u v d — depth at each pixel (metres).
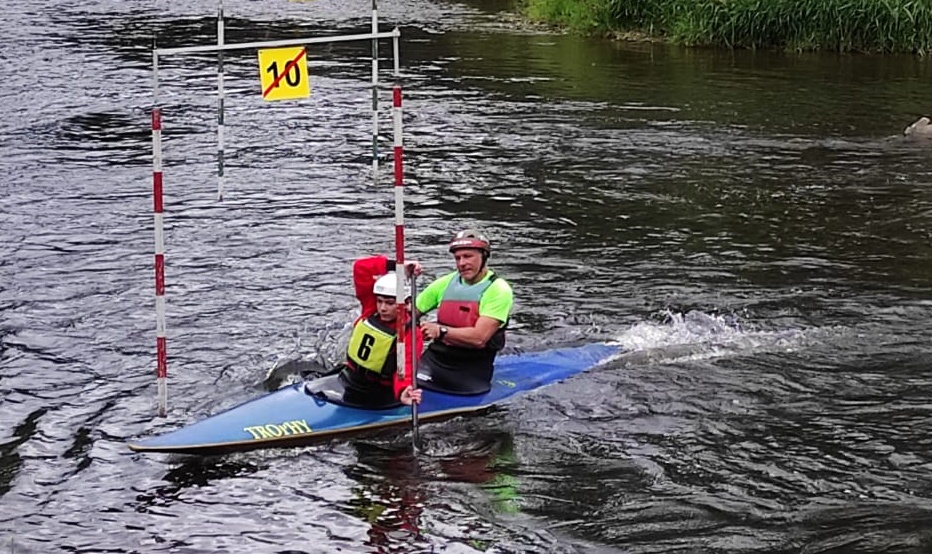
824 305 9.48
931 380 7.94
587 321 9.09
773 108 18.66
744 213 12.49
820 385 7.87
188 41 25.64
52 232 11.41
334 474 6.60
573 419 7.35
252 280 10.01
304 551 5.79
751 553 5.78
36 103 18.25
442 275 10.27
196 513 6.17
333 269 10.35
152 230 11.55
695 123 17.38
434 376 7.53
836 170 14.50
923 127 16.66
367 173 14.16
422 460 6.79
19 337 8.63
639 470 6.67
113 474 6.59
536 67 22.75
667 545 5.86
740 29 25.41
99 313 9.16
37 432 7.11
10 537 5.91
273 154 15.12
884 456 6.84
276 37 26.33
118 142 15.67
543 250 11.04
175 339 8.62
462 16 31.22
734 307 9.41
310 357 8.25
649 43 26.33
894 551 5.78
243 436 6.84
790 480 6.55
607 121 17.45
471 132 16.59
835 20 24.81
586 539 5.93
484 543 5.88
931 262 10.71
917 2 24.44
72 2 33.78
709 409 7.50
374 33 13.50
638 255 10.91
